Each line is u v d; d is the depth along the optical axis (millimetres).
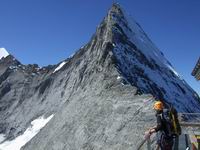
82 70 63594
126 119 30906
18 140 68875
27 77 94812
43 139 44938
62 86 73312
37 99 81125
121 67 50375
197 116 26453
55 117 49625
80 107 43250
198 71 21953
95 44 66562
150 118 28250
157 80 57438
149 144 7113
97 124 34688
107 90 41500
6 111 86750
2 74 101500
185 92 64500
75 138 36125
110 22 65750
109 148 29000
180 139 7727
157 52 78750
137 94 35375
